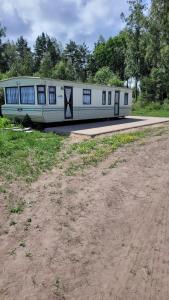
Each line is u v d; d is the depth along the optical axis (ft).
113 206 18.65
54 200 19.54
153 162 29.22
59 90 51.67
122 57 184.96
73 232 15.43
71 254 13.50
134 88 137.69
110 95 67.15
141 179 23.90
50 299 10.78
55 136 42.88
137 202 19.24
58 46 240.94
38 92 49.26
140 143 38.93
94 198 19.89
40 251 13.74
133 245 14.20
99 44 211.41
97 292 11.10
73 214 17.52
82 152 32.78
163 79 119.96
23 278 11.90
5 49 180.65
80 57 244.42
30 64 194.70
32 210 18.06
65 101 53.47
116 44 185.78
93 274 12.12
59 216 17.25
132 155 32.07
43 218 17.01
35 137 40.88
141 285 11.47
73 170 26.21
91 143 37.65
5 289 11.29
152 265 12.67
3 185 22.07
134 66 131.75
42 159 29.37
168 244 14.28
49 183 22.80
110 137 42.52
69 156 31.22
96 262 12.90
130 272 12.22
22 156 30.04
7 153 30.73
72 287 11.38
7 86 55.31
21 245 14.23
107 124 58.85
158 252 13.61
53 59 230.27
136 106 114.62
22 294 11.03
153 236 15.03
